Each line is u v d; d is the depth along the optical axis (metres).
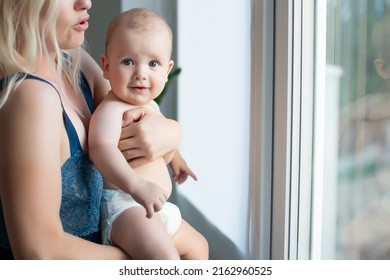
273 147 1.67
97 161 1.21
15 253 1.09
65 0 1.15
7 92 1.08
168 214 1.34
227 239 2.05
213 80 2.14
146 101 1.32
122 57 1.29
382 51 1.36
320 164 1.62
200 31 2.20
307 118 1.63
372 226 1.44
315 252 1.66
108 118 1.26
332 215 1.59
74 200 1.19
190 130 2.28
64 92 1.25
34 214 1.06
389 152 1.36
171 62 1.38
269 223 1.70
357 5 1.45
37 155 1.06
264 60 1.65
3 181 1.07
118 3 2.42
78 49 1.34
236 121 2.02
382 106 1.37
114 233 1.23
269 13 1.64
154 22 1.31
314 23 1.61
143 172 1.30
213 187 2.15
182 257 1.45
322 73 1.61
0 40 1.13
